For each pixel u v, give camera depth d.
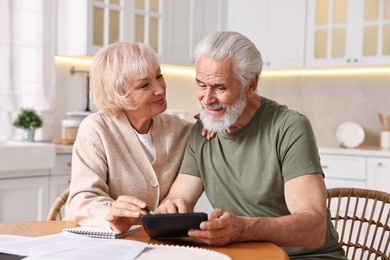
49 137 3.85
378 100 4.32
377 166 3.68
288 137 1.64
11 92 3.62
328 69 4.40
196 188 1.83
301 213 1.47
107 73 1.79
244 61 1.62
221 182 1.78
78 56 3.79
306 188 1.55
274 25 4.46
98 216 1.55
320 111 4.57
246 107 1.72
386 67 4.14
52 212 1.91
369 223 2.00
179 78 4.86
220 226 1.32
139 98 1.80
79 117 3.82
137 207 1.44
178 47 4.35
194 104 4.99
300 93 4.67
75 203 1.64
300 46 4.32
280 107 1.76
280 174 1.67
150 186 1.85
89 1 3.67
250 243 1.39
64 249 1.23
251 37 4.60
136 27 4.03
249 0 4.61
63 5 3.80
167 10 4.24
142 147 1.89
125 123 1.86
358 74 4.39
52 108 3.83
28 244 1.29
